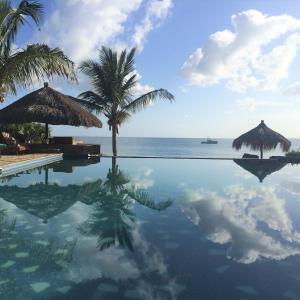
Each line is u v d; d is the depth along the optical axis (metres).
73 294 3.20
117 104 18.52
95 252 4.25
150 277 3.57
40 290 3.27
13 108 15.42
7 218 5.75
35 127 19.72
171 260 4.03
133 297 3.15
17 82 10.91
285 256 4.19
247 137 17.52
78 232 5.05
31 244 4.50
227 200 7.54
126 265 3.86
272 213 6.36
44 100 15.44
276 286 3.41
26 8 10.94
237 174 12.02
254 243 4.66
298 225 5.57
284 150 17.56
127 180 10.18
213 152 60.19
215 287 3.37
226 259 4.08
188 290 3.30
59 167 12.92
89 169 12.52
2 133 16.55
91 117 17.16
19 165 11.12
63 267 3.78
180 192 8.43
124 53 18.14
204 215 6.16
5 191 8.10
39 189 8.41
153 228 5.32
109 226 5.38
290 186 9.60
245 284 3.44
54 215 6.00
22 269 3.72
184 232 5.12
